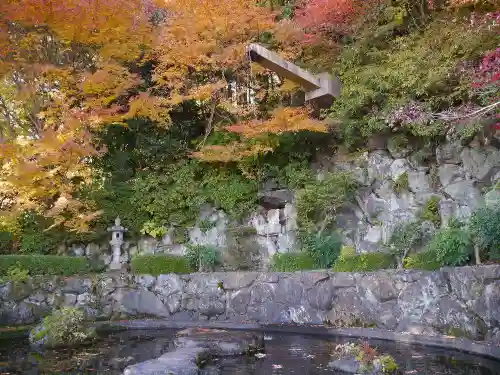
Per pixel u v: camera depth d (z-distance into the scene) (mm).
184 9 11680
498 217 7309
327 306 8984
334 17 10711
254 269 11164
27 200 11398
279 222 11656
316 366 6230
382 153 11141
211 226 12141
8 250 11273
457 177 9875
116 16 11109
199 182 12844
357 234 10758
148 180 12773
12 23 11414
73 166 11906
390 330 8070
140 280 10562
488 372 5699
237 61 12312
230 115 13688
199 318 10062
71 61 13344
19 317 9422
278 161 12477
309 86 11484
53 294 9961
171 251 12125
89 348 7719
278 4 13648
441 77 8688
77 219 11461
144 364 5898
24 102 12812
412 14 10508
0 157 11375
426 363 6215
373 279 8562
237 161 12555
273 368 6156
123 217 12469
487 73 6434
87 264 11109
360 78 10484
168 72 12422
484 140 9594
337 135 11992
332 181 10750
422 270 8102
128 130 13844
